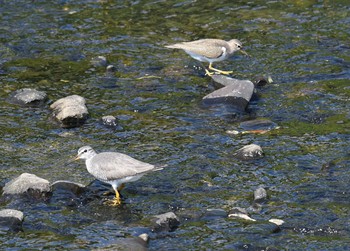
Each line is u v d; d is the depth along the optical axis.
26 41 22.34
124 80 20.19
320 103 18.64
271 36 22.62
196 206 14.41
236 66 21.02
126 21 23.88
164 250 12.98
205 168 15.80
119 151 16.50
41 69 20.75
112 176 14.35
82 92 19.47
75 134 17.34
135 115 18.30
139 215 14.12
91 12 24.47
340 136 17.00
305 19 23.64
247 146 16.39
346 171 15.50
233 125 17.78
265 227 13.62
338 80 19.81
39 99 18.83
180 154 16.38
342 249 12.96
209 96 18.89
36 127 17.64
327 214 14.04
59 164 15.98
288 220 13.90
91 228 13.70
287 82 19.88
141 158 16.17
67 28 23.28
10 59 21.28
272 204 14.46
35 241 13.29
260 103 18.83
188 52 20.41
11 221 13.73
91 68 20.86
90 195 14.86
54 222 13.90
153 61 21.38
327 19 23.56
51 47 22.06
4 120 17.92
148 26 23.55
